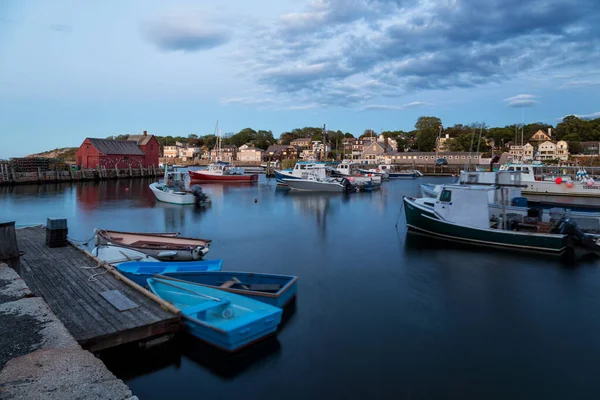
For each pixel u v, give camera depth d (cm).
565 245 1698
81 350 541
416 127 13088
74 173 5794
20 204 3369
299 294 1198
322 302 1137
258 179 6600
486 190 1827
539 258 1606
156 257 1407
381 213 2917
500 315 1065
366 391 720
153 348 795
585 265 1509
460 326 993
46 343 557
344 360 822
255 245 1852
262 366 794
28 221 2539
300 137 15838
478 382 752
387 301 1154
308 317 1029
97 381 464
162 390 718
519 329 981
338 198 3947
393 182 6456
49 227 1359
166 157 13500
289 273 1411
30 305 689
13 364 494
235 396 705
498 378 767
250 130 16762
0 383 450
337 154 10375
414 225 2117
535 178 4128
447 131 13175
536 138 11375
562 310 1100
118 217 2689
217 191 4628
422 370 790
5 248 920
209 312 876
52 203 3441
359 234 2111
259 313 877
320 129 16988
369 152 10506
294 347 870
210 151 13512
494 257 1622
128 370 773
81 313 809
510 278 1367
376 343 898
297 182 4659
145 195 4119
